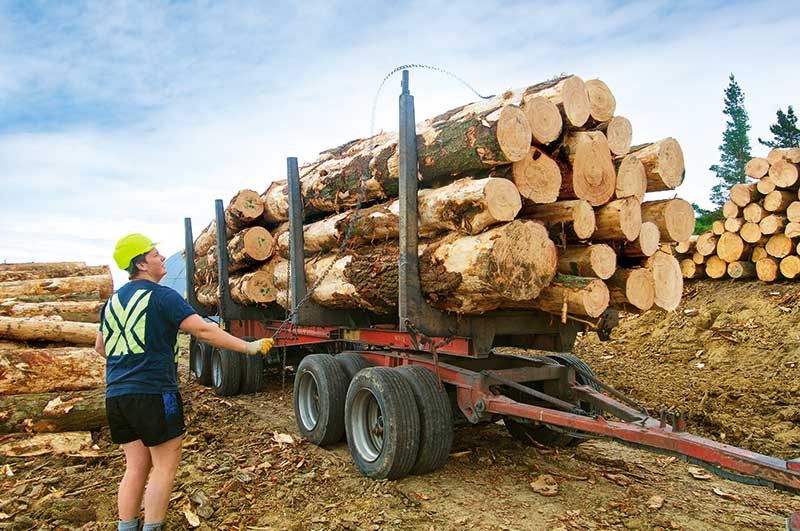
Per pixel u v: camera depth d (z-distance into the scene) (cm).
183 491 436
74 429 564
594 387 518
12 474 476
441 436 467
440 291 446
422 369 494
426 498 431
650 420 383
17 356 585
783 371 769
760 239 1027
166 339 340
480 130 407
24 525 383
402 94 470
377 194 569
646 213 475
